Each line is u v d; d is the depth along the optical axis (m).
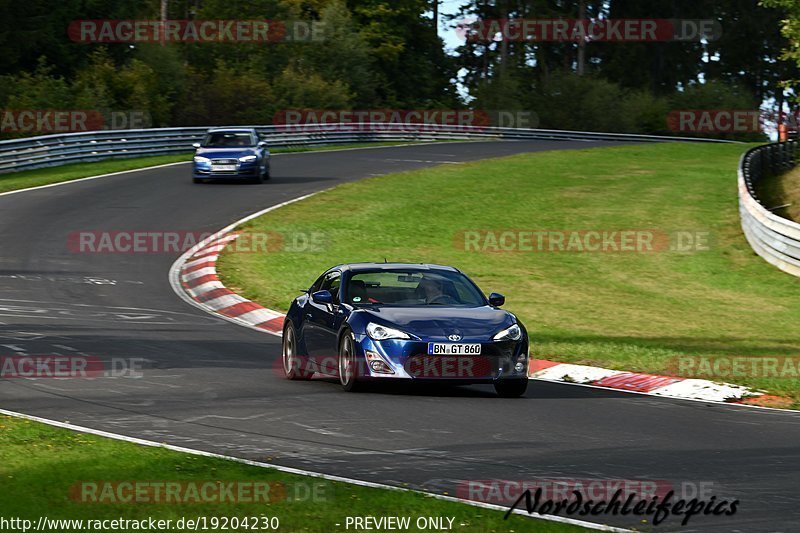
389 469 21.47
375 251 70.75
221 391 30.91
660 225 82.56
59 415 26.53
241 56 190.12
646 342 44.62
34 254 65.38
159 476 20.17
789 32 90.44
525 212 86.94
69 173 100.50
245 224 77.50
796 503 19.27
